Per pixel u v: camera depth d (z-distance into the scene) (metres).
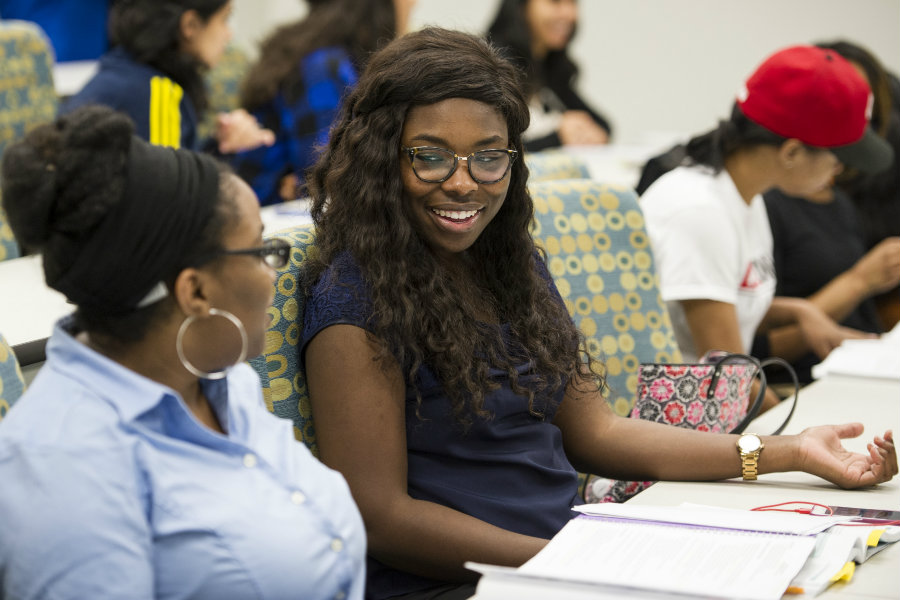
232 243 1.38
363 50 4.16
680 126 8.05
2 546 1.24
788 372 3.58
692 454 2.11
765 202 3.76
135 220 1.29
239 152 4.24
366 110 1.93
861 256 3.83
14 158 1.27
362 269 1.90
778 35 7.62
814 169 2.94
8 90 3.56
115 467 1.29
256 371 1.94
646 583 1.46
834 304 3.62
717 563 1.54
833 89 2.83
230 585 1.35
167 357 1.39
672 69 7.96
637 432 2.17
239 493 1.39
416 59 1.90
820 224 3.79
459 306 1.96
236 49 5.17
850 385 2.78
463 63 1.91
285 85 4.19
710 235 2.94
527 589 1.40
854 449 2.29
